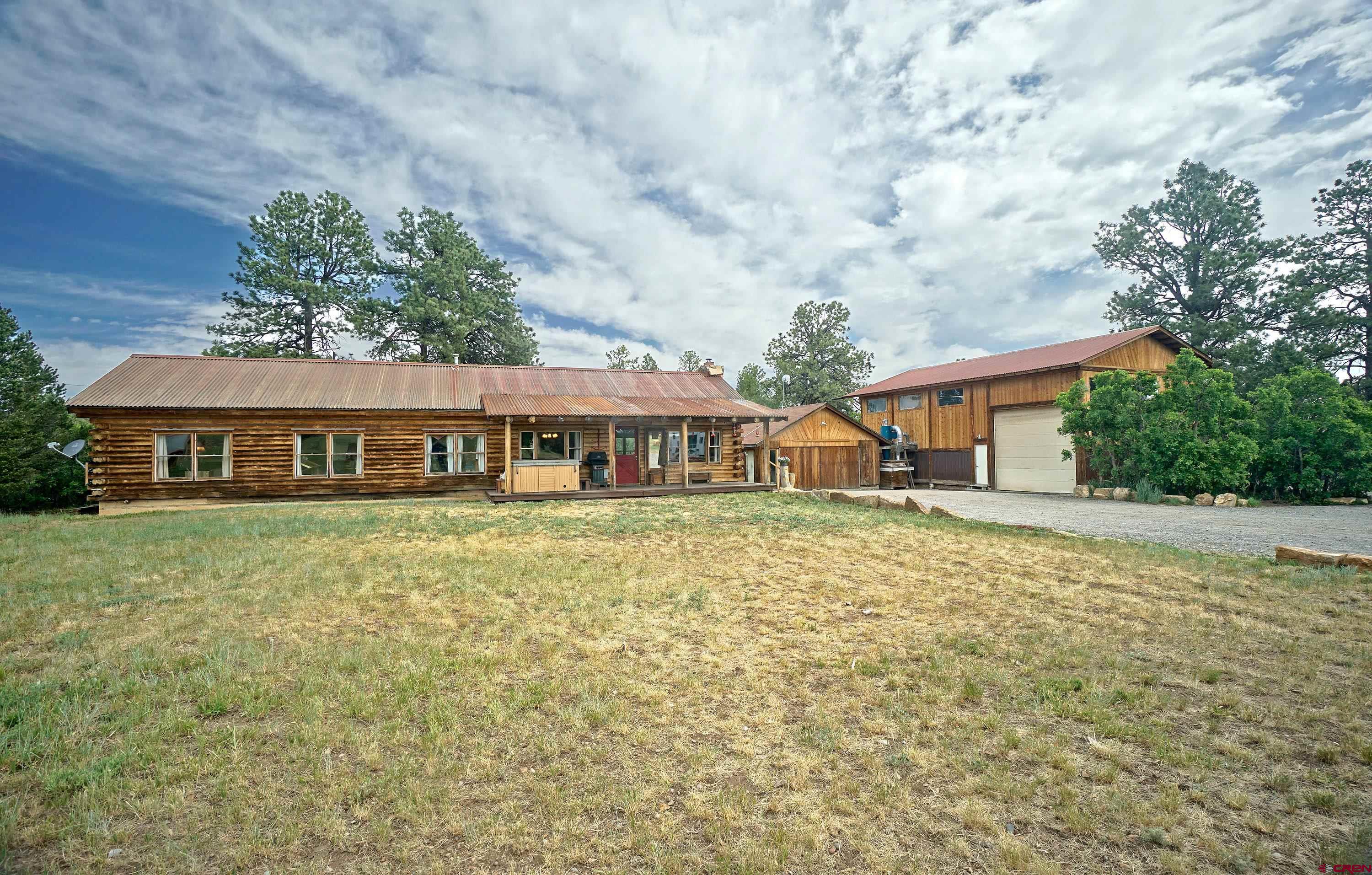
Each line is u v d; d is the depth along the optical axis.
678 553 8.98
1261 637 5.20
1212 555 8.59
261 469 16.64
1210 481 17.09
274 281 29.02
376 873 2.48
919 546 9.56
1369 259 26.75
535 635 5.32
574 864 2.54
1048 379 22.45
